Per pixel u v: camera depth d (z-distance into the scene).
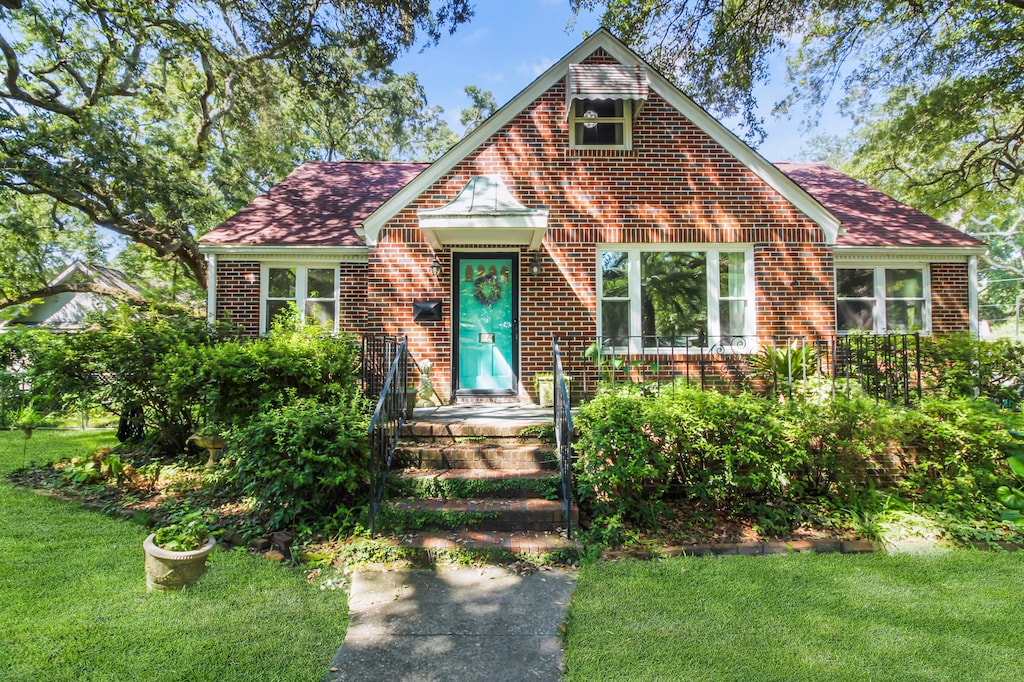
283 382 6.80
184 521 4.25
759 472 5.47
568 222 9.09
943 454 5.92
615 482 5.16
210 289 10.17
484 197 8.28
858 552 4.90
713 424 5.46
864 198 12.36
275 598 3.90
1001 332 38.38
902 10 14.62
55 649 3.18
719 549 4.89
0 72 14.95
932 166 21.05
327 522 5.18
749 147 9.12
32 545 4.68
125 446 8.43
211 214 16.89
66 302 24.17
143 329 7.76
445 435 6.53
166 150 15.88
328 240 10.24
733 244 9.26
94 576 4.13
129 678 2.95
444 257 9.04
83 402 7.63
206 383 6.60
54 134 13.17
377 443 5.55
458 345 9.16
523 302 9.06
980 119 17.59
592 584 4.18
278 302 10.39
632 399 5.71
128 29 14.55
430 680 3.03
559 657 3.27
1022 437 5.32
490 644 3.41
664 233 9.08
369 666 3.15
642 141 9.18
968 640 3.38
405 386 6.70
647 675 3.03
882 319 10.71
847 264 10.66
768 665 3.11
